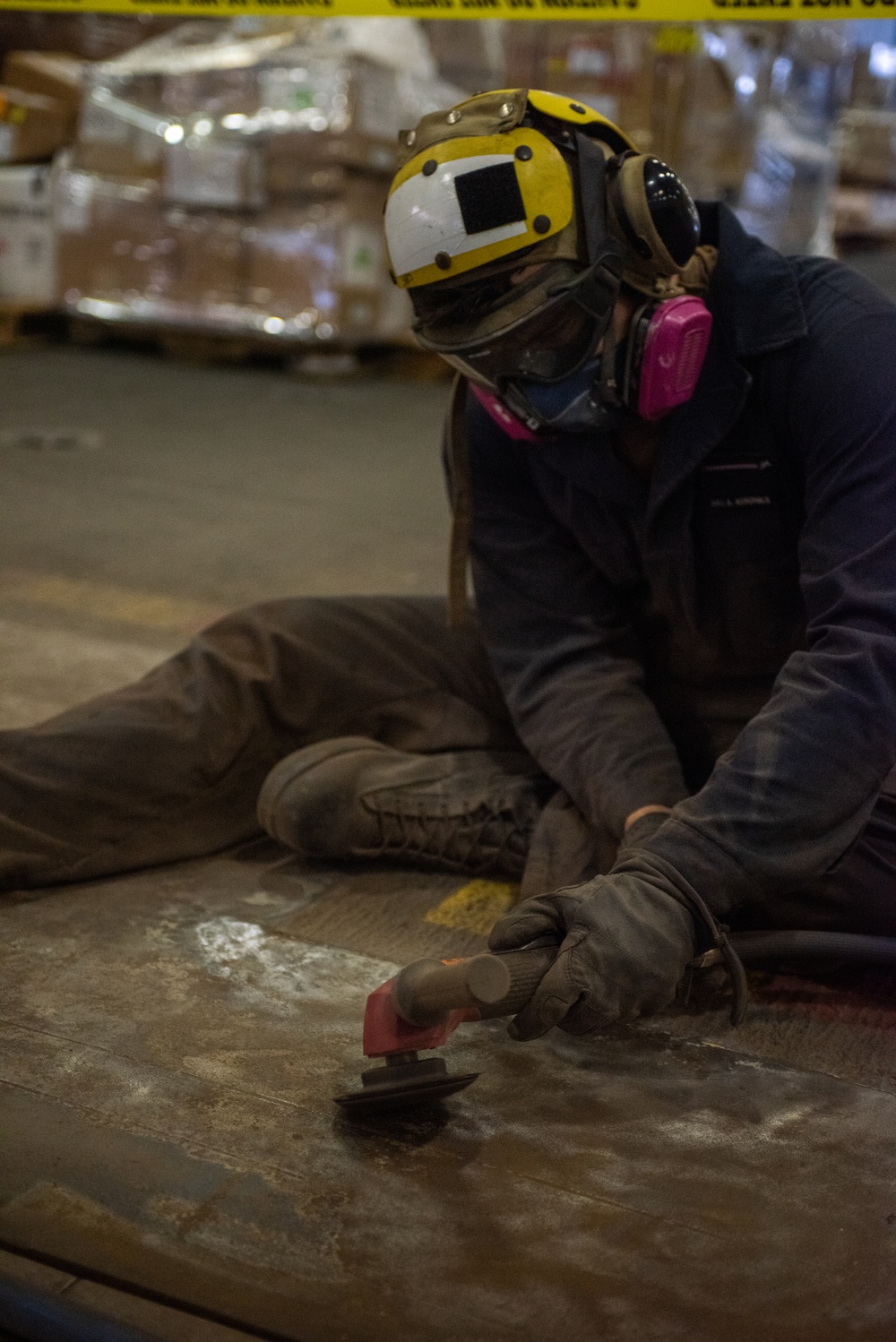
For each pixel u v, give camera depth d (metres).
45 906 1.91
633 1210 1.32
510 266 1.52
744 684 1.94
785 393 1.65
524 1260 1.24
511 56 7.29
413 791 2.02
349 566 3.99
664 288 1.60
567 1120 1.46
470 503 1.96
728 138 7.14
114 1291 1.20
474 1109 1.48
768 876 1.49
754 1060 1.60
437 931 1.89
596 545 1.87
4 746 1.95
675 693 1.99
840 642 1.53
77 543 4.11
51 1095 1.46
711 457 1.71
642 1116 1.47
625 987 1.40
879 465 1.55
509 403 1.64
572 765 1.88
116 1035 1.59
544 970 1.43
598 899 1.44
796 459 1.69
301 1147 1.39
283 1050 1.57
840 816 1.51
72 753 1.97
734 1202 1.33
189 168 6.88
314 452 5.61
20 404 6.28
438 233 1.53
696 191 7.13
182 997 1.68
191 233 7.08
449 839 2.04
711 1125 1.46
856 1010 1.72
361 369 7.56
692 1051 1.61
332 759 2.00
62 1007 1.64
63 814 1.96
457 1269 1.23
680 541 1.77
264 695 2.10
